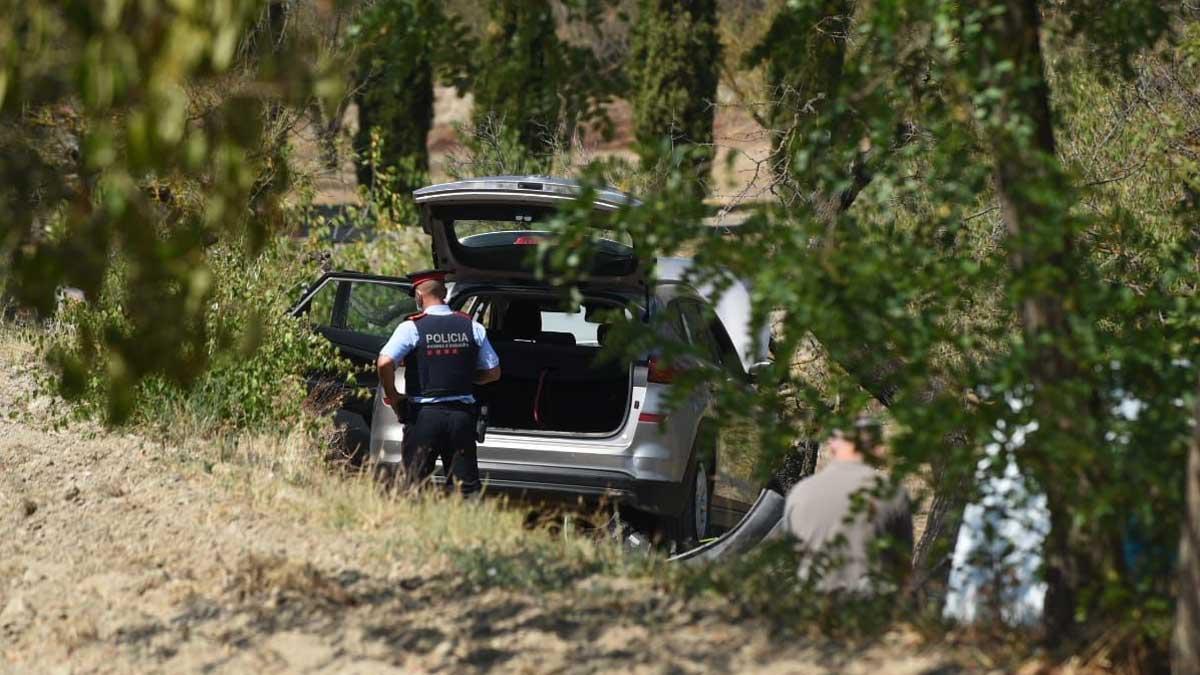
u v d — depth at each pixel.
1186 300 13.16
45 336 25.73
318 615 15.16
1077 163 24.53
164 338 9.70
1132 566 12.65
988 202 22.81
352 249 39.19
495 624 14.34
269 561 16.94
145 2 8.65
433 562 17.05
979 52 12.74
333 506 20.02
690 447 22.88
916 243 13.41
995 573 13.21
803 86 19.06
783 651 12.80
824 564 13.52
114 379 9.77
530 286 23.86
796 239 12.95
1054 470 12.12
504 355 25.19
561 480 22.36
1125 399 12.78
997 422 12.54
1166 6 16.48
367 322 28.12
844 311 12.61
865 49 13.45
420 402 22.45
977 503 12.91
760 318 12.88
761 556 13.84
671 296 23.83
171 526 19.22
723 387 13.98
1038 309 12.41
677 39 59.28
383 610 15.18
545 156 40.50
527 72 14.06
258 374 24.02
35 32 9.05
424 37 13.58
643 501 22.31
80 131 10.13
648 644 13.32
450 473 22.72
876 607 13.23
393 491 20.56
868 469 14.24
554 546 17.75
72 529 19.33
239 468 22.30
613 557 17.22
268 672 13.63
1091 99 25.70
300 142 35.06
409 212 42.84
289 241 27.92
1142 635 11.99
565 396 25.25
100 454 22.89
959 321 16.70
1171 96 26.05
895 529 14.06
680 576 15.38
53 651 14.95
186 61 8.54
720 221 18.23
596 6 14.30
